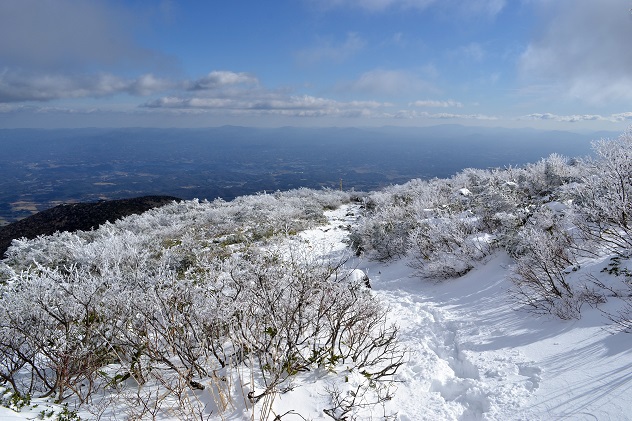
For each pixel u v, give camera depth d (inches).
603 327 163.9
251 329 162.4
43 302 166.7
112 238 344.2
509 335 188.2
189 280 195.3
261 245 430.6
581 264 228.1
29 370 169.9
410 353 192.2
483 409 139.1
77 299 169.0
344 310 169.6
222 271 207.3
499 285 256.1
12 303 168.6
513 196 396.8
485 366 165.3
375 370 169.2
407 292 312.8
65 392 149.5
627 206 242.2
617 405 116.7
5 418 111.5
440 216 400.5
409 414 140.3
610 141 317.4
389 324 238.1
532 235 254.8
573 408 122.4
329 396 142.1
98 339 160.7
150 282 191.2
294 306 163.8
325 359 166.7
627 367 132.3
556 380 139.7
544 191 444.5
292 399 139.5
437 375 167.0
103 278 191.3
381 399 146.1
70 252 374.0
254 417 126.3
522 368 155.3
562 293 207.2
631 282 185.8
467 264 308.0
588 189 297.0
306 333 183.6
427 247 365.7
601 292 192.1
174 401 137.2
